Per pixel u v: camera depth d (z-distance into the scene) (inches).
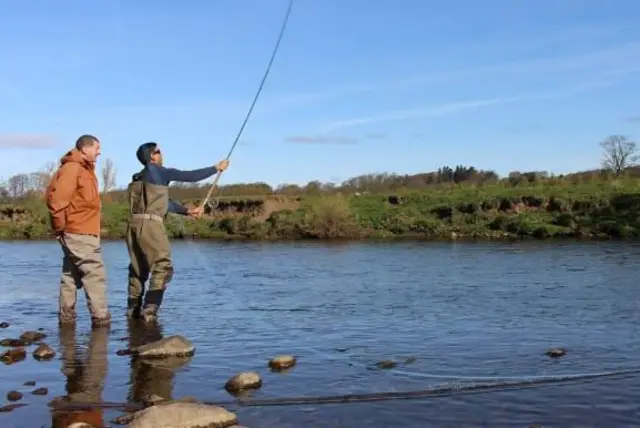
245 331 257.6
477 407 160.1
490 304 326.6
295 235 1104.8
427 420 150.9
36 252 770.2
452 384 179.6
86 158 270.4
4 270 527.8
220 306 323.6
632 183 1223.5
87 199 267.1
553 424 147.3
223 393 172.7
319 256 687.7
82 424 144.7
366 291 382.3
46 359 211.0
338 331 257.3
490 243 883.4
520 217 1055.0
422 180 1673.2
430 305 324.8
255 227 1136.8
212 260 640.4
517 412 155.9
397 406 161.2
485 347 226.5
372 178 1702.8
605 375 188.2
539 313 297.3
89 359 210.5
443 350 222.2
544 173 1451.8
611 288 385.1
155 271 288.5
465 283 418.6
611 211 1040.2
